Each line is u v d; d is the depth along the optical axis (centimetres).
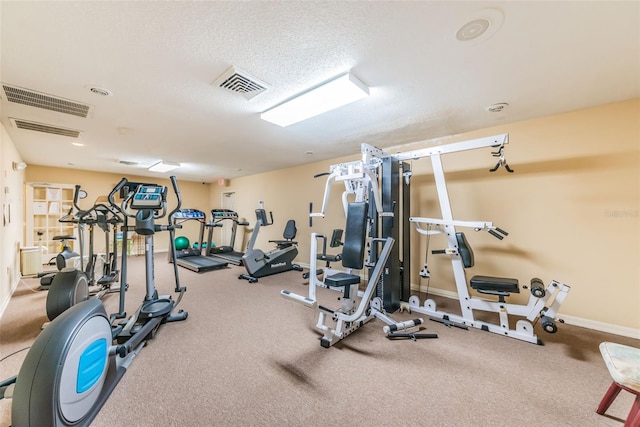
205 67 192
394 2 133
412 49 173
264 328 266
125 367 193
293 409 156
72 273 264
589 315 266
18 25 145
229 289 401
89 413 144
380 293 322
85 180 638
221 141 387
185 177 761
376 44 168
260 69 196
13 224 401
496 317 301
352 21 147
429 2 134
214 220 673
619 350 149
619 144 251
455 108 269
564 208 279
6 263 341
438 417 150
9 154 353
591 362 206
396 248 321
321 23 149
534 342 236
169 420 146
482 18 145
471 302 274
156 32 154
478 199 338
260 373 191
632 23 146
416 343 238
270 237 653
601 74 203
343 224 502
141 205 259
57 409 120
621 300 251
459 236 283
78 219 388
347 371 194
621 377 132
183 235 831
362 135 360
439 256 376
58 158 497
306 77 207
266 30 154
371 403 161
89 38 158
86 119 292
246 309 317
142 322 240
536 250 296
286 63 188
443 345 235
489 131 328
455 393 171
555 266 285
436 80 213
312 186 555
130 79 208
